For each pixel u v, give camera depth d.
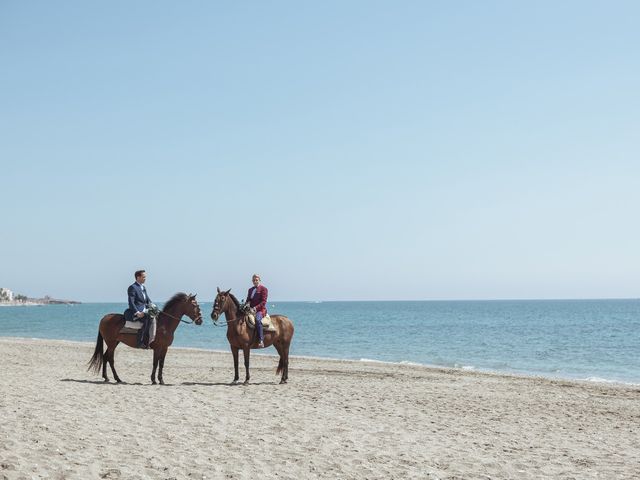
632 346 51.59
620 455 11.33
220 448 10.60
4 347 36.41
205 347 48.31
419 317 128.25
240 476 8.97
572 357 42.31
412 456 10.62
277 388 18.73
